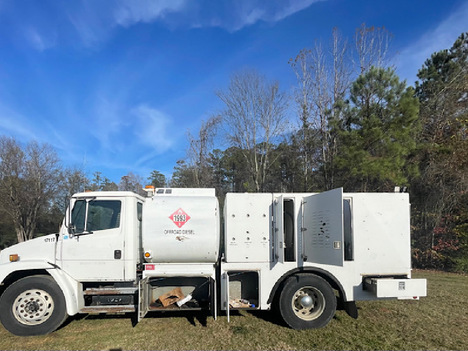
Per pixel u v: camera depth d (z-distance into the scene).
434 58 17.39
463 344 4.24
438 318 5.27
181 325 4.95
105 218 5.02
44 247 4.91
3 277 4.67
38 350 4.14
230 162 35.22
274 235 5.08
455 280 8.77
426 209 12.39
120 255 4.91
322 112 20.67
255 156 26.91
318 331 4.71
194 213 5.05
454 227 11.48
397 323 5.04
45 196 28.28
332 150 17.38
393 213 5.16
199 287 5.25
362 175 12.05
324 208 4.67
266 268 5.05
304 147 22.77
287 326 4.90
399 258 5.10
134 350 4.10
